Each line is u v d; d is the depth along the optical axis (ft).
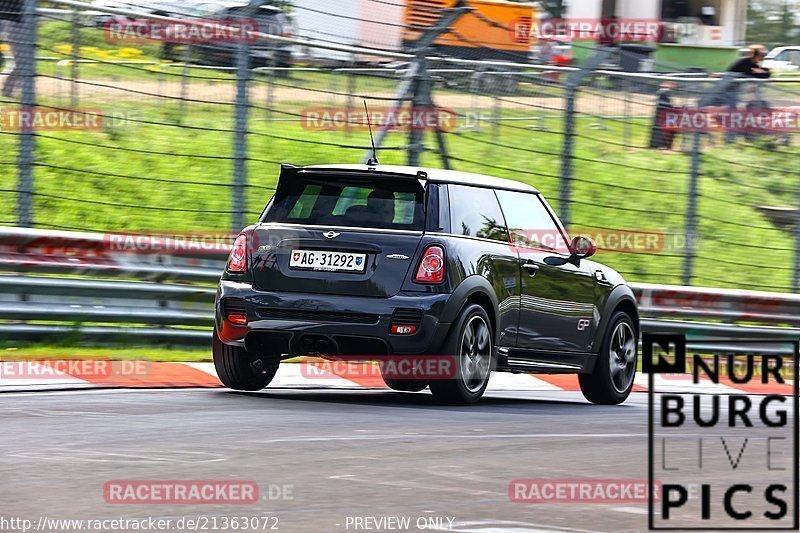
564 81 149.59
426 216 94.68
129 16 129.70
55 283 117.08
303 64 135.13
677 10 232.73
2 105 123.44
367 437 75.25
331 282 93.25
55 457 64.39
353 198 96.07
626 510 54.70
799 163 179.11
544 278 103.40
